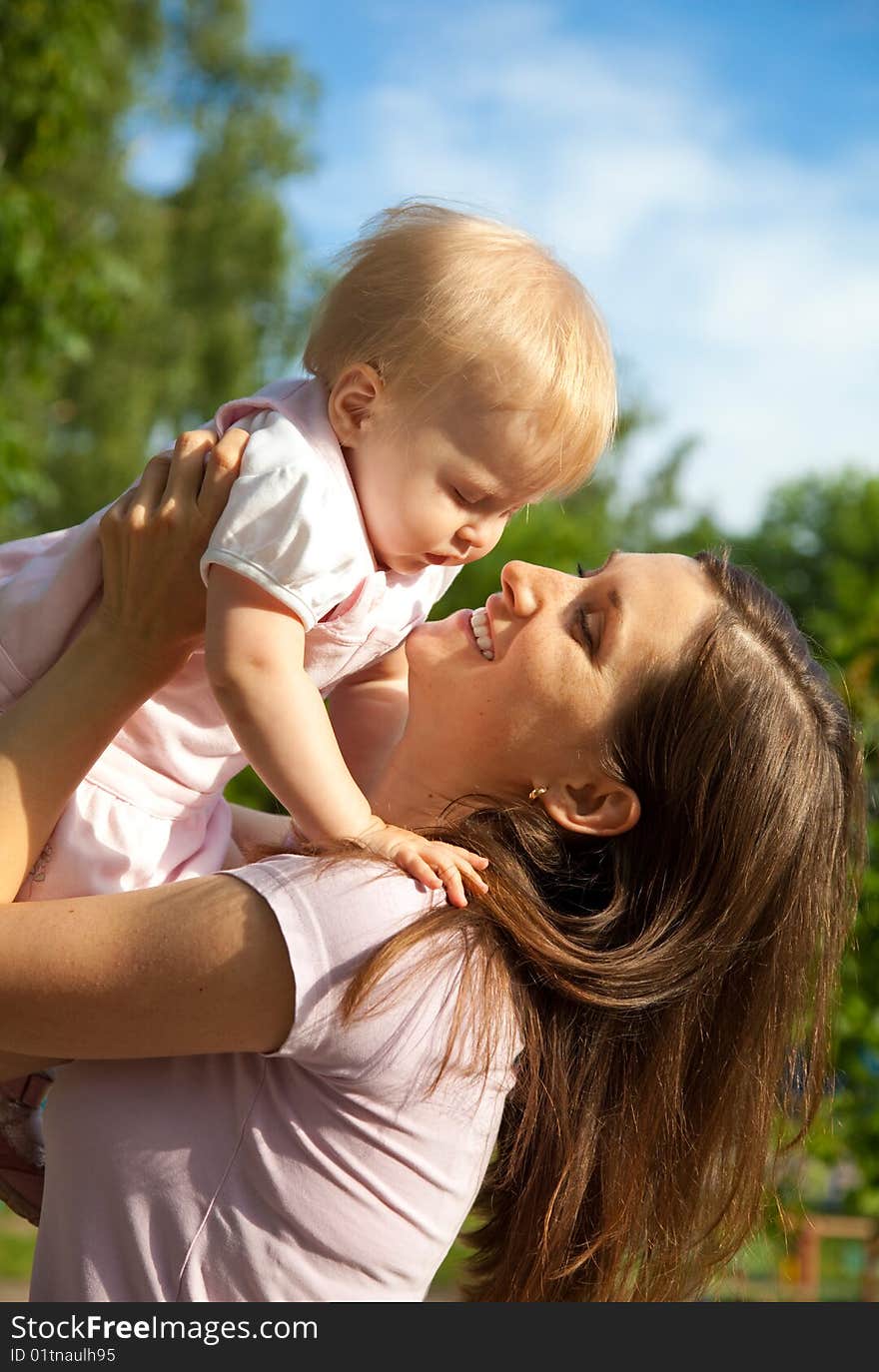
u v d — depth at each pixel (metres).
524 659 2.01
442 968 1.70
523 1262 1.88
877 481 24.41
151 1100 1.69
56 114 8.77
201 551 1.85
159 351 21.92
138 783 1.95
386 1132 1.69
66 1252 1.68
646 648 2.00
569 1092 1.89
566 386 2.02
